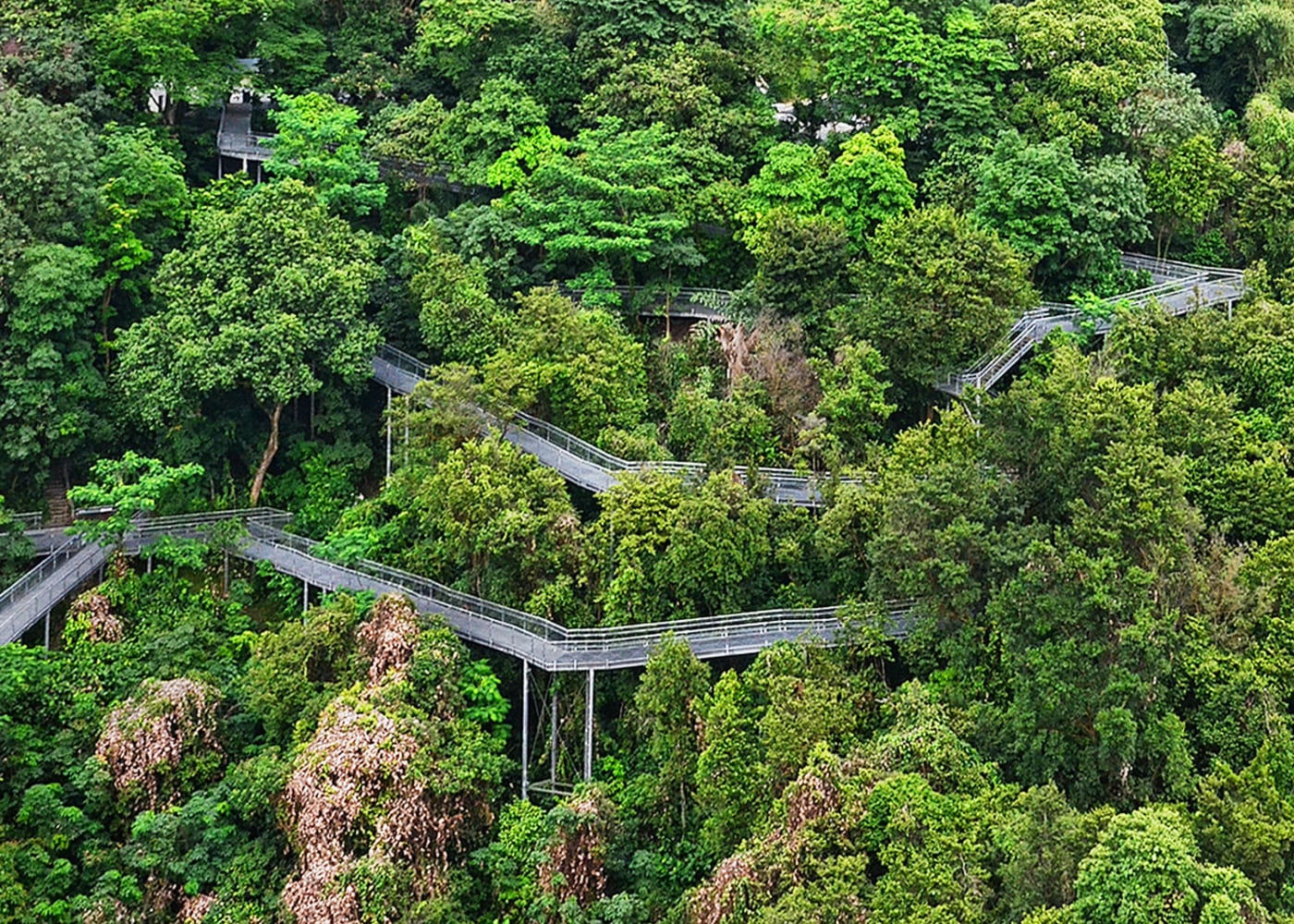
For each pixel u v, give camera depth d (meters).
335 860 42.47
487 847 44.81
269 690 47.31
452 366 53.50
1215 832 36.84
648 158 61.31
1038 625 41.84
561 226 60.03
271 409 57.59
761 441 54.12
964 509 45.03
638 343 58.75
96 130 62.41
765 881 39.81
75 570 52.69
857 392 53.06
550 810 45.75
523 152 63.75
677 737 45.53
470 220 62.00
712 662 48.97
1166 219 64.06
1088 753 40.72
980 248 56.34
